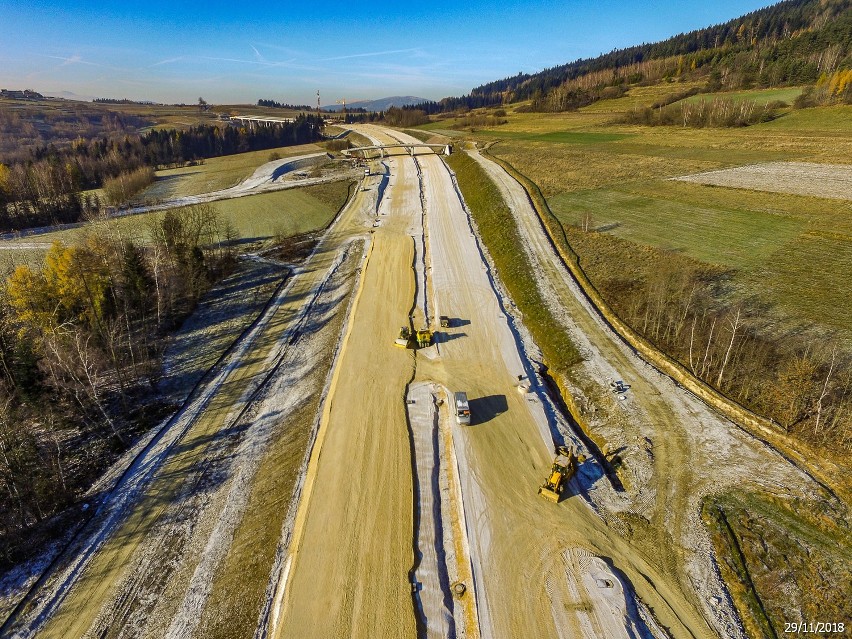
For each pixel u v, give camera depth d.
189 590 22.58
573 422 30.73
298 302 50.34
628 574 20.52
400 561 21.78
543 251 52.56
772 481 23.89
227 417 34.41
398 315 43.72
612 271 46.28
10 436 28.09
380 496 25.28
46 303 40.78
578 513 23.59
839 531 21.28
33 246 67.69
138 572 23.73
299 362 39.91
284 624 19.44
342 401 32.62
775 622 18.41
